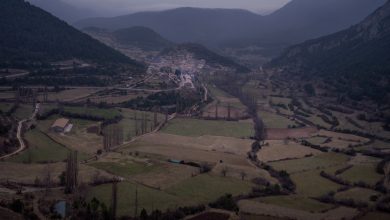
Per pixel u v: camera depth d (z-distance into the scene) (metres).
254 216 166.88
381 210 176.62
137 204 173.62
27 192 177.75
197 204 177.00
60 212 159.50
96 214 158.25
